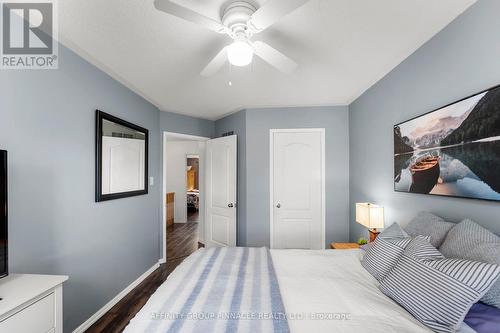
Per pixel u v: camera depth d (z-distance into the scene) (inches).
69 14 58.1
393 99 89.0
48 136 66.0
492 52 50.5
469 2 54.9
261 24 51.7
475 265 38.9
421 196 73.3
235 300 48.8
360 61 84.7
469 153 54.7
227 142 147.7
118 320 83.3
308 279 59.5
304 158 138.6
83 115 78.8
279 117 139.7
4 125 55.1
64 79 71.4
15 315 41.7
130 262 105.0
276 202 139.9
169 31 65.6
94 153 83.7
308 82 103.7
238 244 145.9
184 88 108.4
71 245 73.3
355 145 125.6
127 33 66.3
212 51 76.3
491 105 49.6
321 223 136.6
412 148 76.0
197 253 80.0
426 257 47.7
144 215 118.0
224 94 117.6
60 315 51.1
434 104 67.9
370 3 55.8
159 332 39.2
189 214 308.3
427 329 39.6
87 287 79.5
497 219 49.3
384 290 50.9
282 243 138.9
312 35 68.9
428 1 55.1
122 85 101.1
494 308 39.9
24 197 59.3
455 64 60.4
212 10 57.2
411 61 78.5
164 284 57.4
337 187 135.4
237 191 146.4
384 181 95.5
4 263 45.6
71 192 73.6
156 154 133.4
